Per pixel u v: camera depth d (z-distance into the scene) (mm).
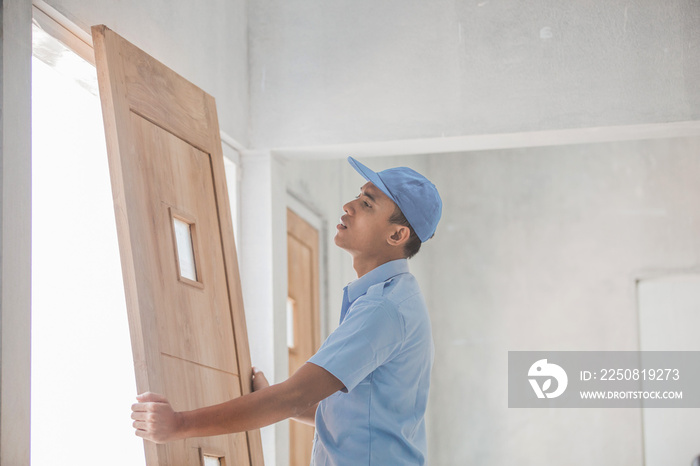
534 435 6250
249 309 3566
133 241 2158
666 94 3357
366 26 3658
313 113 3639
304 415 2518
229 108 3488
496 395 6383
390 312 2123
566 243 6383
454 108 3518
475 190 6688
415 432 2281
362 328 2070
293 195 4406
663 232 6137
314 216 4777
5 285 1892
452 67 3547
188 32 3115
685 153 6191
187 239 2562
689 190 6133
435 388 6535
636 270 6156
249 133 3676
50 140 2633
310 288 4625
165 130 2504
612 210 6293
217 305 2670
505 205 6594
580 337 6234
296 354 4301
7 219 1919
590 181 6391
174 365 2271
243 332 2826
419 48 3592
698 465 5176
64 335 2590
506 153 6656
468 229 6652
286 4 3746
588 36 3457
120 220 2148
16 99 1991
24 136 2010
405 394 2209
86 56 2418
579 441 6117
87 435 2584
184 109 2658
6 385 1867
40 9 2199
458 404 6461
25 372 1936
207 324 2557
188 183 2600
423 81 3564
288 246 4305
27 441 1923
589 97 3414
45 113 2629
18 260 1945
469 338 6523
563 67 3457
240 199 3641
